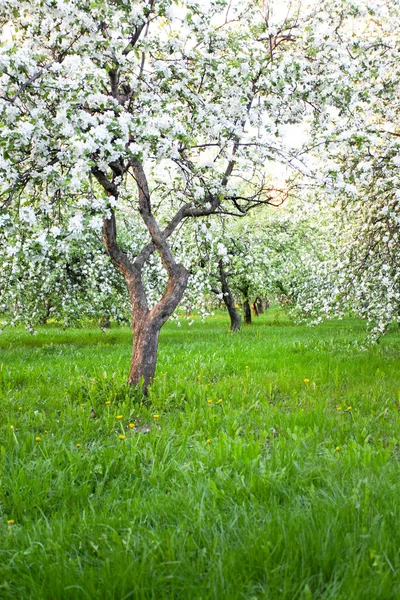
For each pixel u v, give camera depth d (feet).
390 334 49.24
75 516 10.34
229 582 7.77
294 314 61.52
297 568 8.15
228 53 22.80
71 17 18.22
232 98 21.31
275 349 36.99
